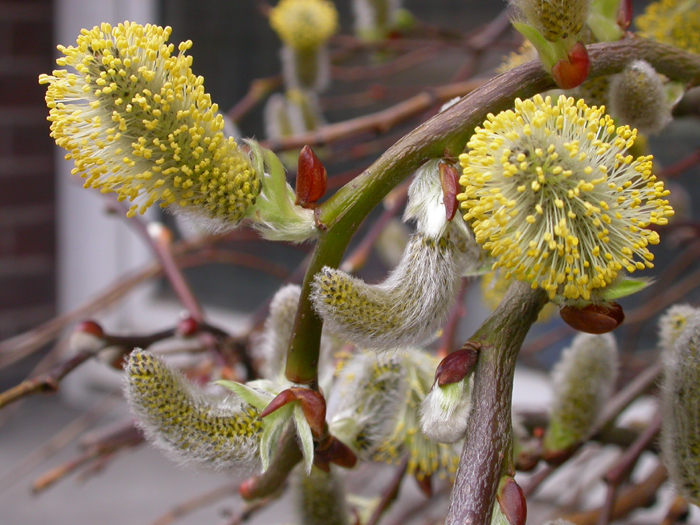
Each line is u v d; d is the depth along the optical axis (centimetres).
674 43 22
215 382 18
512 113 17
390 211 33
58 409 66
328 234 18
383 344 17
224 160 18
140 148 17
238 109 43
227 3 64
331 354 21
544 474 26
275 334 20
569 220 17
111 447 29
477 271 19
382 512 24
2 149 64
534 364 54
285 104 39
